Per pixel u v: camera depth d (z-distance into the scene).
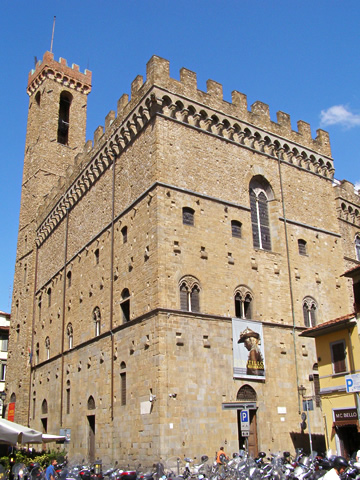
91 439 44.62
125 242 44.34
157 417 34.50
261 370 40.66
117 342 41.94
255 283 43.44
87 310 49.53
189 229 40.62
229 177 45.00
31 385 62.44
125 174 45.84
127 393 38.81
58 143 75.50
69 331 53.66
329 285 49.50
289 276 46.16
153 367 36.06
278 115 51.34
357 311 34.91
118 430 39.25
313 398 42.94
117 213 46.25
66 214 59.00
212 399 37.03
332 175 54.53
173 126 42.56
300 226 49.16
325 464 24.09
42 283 64.81
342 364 35.50
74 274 54.53
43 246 66.81
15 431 30.31
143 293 39.34
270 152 49.22
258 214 47.16
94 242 50.34
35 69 81.06
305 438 41.09
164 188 40.31
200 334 38.16
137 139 44.53
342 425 34.69
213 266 41.06
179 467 33.34
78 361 49.22
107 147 49.12
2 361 86.31
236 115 47.12
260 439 38.62
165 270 38.16
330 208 53.09
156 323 36.72
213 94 45.91
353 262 54.16
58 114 77.12
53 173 73.62
